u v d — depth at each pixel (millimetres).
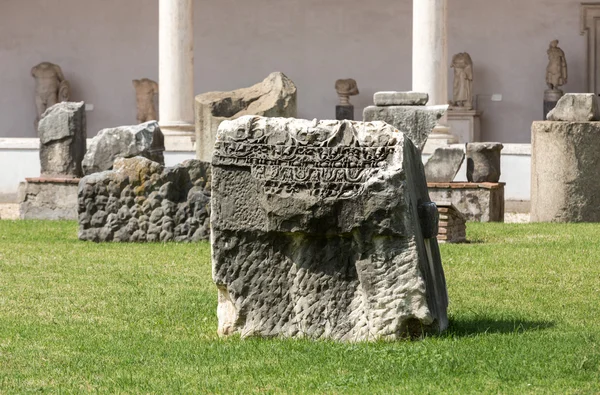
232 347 9672
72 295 13055
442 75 29203
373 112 21188
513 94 38500
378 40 39406
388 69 39375
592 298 12500
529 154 28500
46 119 24656
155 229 18500
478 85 38688
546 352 9320
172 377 8797
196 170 18734
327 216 9625
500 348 9492
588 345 9625
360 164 9617
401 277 9586
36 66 39969
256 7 39938
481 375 8609
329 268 9812
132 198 18547
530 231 19922
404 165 9602
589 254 16172
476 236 19203
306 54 39750
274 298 9938
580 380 8469
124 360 9461
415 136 21000
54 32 40531
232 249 9938
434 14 29062
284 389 8344
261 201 9773
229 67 40062
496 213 23609
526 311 11648
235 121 9898
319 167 9672
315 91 39688
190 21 30500
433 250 10453
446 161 24000
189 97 30578
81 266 15492
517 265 15094
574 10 38188
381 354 9180
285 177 9727
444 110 20891
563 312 11570
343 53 39594
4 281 14164
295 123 9797
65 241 18672
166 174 18547
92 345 10164
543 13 38344
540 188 22031
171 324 11172
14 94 40719
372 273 9641
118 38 40531
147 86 39688
